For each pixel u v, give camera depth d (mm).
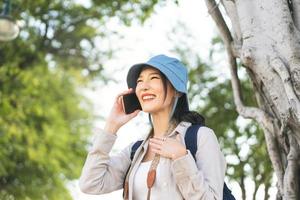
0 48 14289
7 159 15594
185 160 2580
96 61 15453
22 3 13078
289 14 3174
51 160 16844
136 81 2992
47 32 14297
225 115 7887
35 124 16656
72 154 18078
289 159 3221
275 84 3061
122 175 2988
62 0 13945
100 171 2918
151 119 2990
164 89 2873
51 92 17594
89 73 15898
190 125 2861
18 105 15266
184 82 2883
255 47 3131
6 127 15242
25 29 13945
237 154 6926
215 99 8023
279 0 3199
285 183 3248
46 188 17172
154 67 2861
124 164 2996
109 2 11641
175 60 2896
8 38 8062
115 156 3010
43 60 15055
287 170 3236
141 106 2994
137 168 2818
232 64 3725
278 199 3398
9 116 15055
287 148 3287
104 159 2922
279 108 3057
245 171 6660
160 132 2908
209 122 7879
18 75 14852
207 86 8133
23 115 15242
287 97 2996
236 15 3475
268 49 3104
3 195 16672
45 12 13828
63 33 14562
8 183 16734
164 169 2707
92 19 13836
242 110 3670
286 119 3033
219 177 2678
